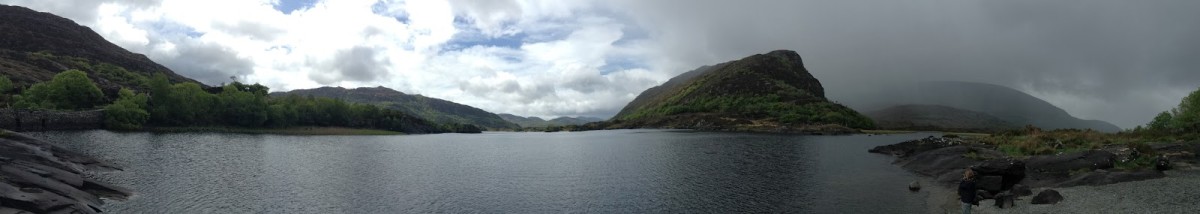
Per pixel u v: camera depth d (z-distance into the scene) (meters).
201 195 43.03
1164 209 27.78
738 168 62.06
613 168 64.75
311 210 38.56
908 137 144.62
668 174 57.25
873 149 86.75
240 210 37.94
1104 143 57.91
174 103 142.75
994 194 36.91
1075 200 32.16
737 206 38.44
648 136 156.50
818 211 36.09
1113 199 31.36
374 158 80.06
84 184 38.75
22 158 41.91
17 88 149.50
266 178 53.84
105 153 71.81
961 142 73.31
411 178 55.81
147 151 77.56
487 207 39.94
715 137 144.62
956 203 36.97
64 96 132.00
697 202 40.28
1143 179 36.47
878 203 38.28
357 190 47.41
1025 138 70.12
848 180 50.50
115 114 126.00
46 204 28.27
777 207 37.78
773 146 102.94
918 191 43.16
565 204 40.78
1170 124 69.94
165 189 44.88
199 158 71.00
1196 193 30.69
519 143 127.81
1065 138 64.44
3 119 104.31
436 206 40.31
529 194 45.41
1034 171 43.22
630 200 41.91
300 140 125.44
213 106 155.50
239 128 155.38
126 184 46.25
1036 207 31.55
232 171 58.44
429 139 152.50
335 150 95.50
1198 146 46.28
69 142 87.12
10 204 26.62
